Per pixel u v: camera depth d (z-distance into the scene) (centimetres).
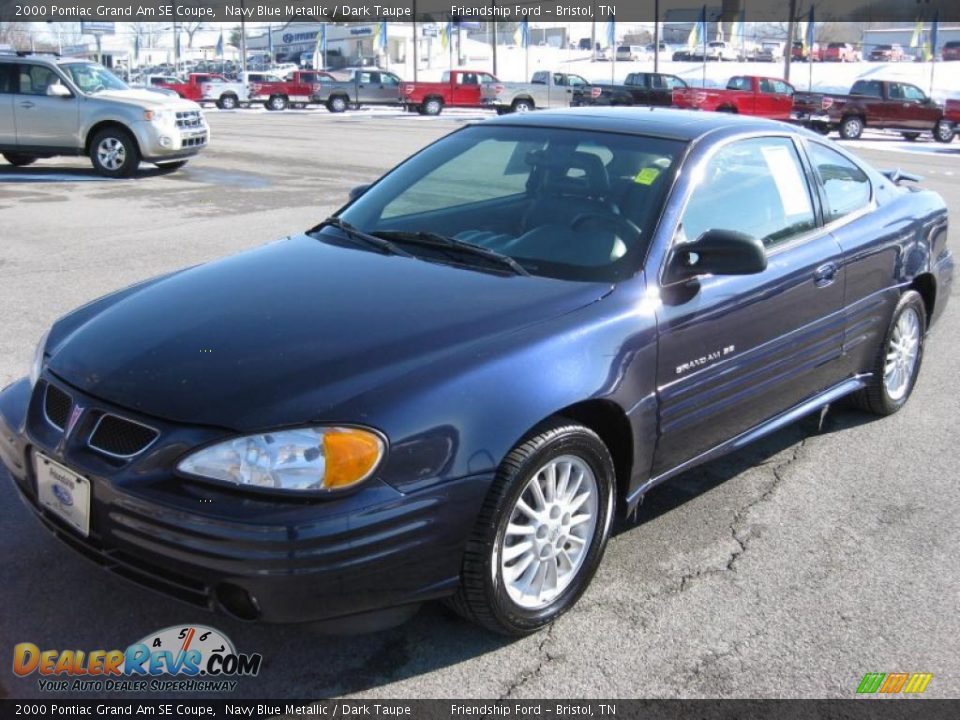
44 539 358
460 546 279
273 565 251
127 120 1425
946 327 695
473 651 303
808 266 409
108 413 279
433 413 272
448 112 4081
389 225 398
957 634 319
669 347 339
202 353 292
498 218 382
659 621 322
